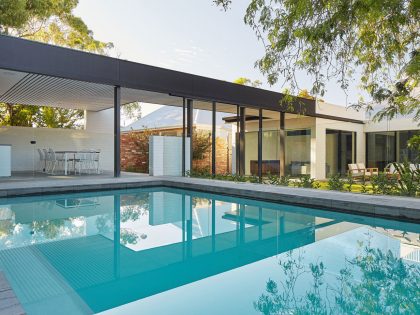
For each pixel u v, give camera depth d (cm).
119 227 495
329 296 261
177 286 279
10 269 315
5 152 885
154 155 1055
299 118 1362
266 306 239
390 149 1328
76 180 862
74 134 1231
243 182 908
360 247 396
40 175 1066
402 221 502
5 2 1103
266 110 1264
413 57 507
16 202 689
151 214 597
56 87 925
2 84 892
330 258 355
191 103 1042
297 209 641
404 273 308
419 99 661
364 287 275
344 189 762
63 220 536
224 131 1688
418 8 421
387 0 401
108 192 840
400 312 233
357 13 421
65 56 778
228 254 371
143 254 367
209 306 240
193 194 830
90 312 231
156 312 230
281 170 1212
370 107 674
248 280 295
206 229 489
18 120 1491
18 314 194
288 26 482
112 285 279
